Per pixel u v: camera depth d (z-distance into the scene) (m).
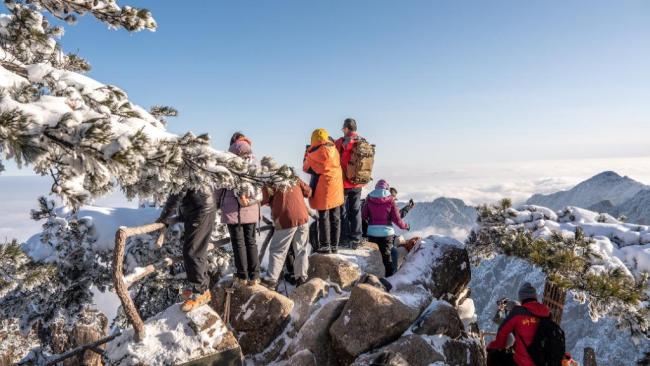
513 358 5.94
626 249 9.84
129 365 4.57
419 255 8.39
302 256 7.38
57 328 9.16
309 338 6.29
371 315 6.12
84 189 2.96
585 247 9.27
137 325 4.73
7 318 7.90
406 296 6.77
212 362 4.86
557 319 8.91
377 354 4.76
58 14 4.19
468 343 6.70
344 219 8.78
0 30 3.63
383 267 8.43
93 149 2.82
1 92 2.93
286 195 6.90
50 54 4.18
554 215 11.34
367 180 8.34
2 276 6.29
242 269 6.46
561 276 8.78
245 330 6.42
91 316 9.31
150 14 4.38
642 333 8.61
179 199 5.11
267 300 6.45
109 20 4.32
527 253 9.56
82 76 4.12
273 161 5.69
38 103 2.94
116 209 8.60
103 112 3.70
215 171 3.94
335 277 7.61
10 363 8.14
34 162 2.66
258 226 7.45
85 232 7.82
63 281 7.86
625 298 8.08
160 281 8.41
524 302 6.05
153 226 5.12
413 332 6.32
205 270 5.29
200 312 5.10
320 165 7.59
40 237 8.11
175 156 3.32
